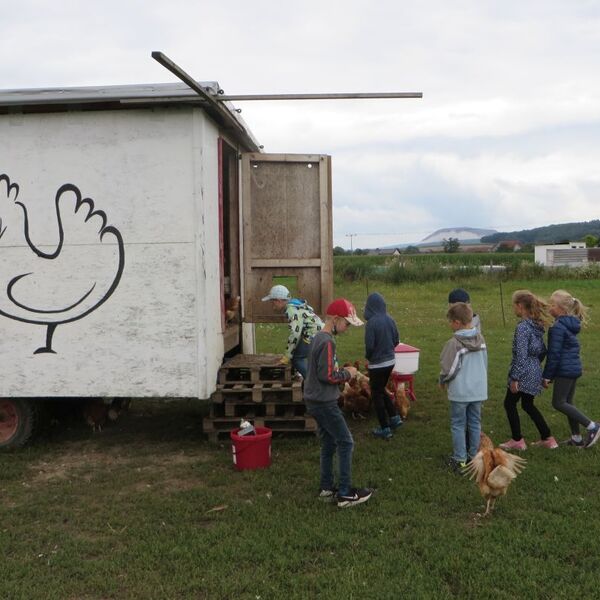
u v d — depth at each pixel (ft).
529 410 21.75
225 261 29.01
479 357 19.69
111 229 22.49
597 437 21.40
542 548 14.51
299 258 26.27
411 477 19.29
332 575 13.60
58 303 22.81
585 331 47.09
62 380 22.88
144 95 21.35
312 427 23.36
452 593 12.99
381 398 23.35
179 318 22.39
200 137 22.03
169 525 16.43
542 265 100.32
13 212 22.86
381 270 98.53
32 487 19.65
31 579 13.89
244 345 30.32
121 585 13.57
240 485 19.22
